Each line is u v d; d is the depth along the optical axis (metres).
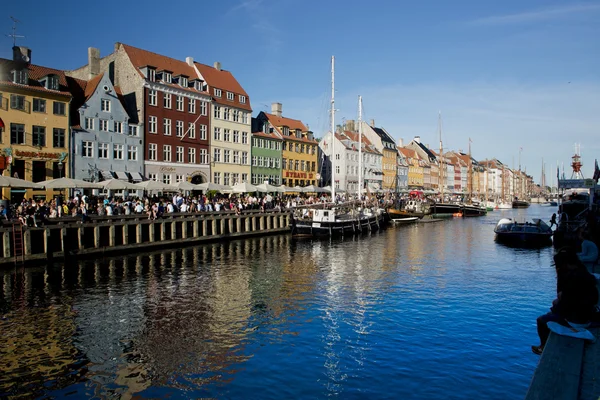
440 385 11.09
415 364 12.38
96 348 13.94
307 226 43.09
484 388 10.88
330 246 38.09
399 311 17.58
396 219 66.56
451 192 133.00
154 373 12.15
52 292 20.72
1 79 37.28
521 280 23.45
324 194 74.56
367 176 93.06
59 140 40.72
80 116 42.59
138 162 47.47
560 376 5.87
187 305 18.72
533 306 18.16
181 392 11.07
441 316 16.83
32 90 38.69
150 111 48.81
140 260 29.34
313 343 14.17
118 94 48.94
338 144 84.88
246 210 43.56
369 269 26.92
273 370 12.18
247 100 63.22
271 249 35.84
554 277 24.25
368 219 50.69
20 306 18.41
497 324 15.80
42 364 12.78
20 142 38.09
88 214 32.06
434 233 50.16
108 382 11.66
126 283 22.69
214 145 57.00
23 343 14.36
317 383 11.34
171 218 35.19
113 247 31.02
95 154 43.66
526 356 12.83
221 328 15.75
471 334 14.75
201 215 37.91
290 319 16.73
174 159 51.53
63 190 39.66
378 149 99.81
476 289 21.33
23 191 37.16
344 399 10.48
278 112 75.88
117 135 45.50
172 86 51.16
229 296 20.22
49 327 15.88
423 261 30.05
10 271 24.91
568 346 7.01
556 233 30.41
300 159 74.69
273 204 51.66
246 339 14.62
